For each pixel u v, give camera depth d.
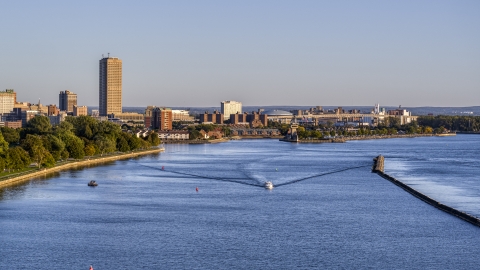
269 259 179.00
